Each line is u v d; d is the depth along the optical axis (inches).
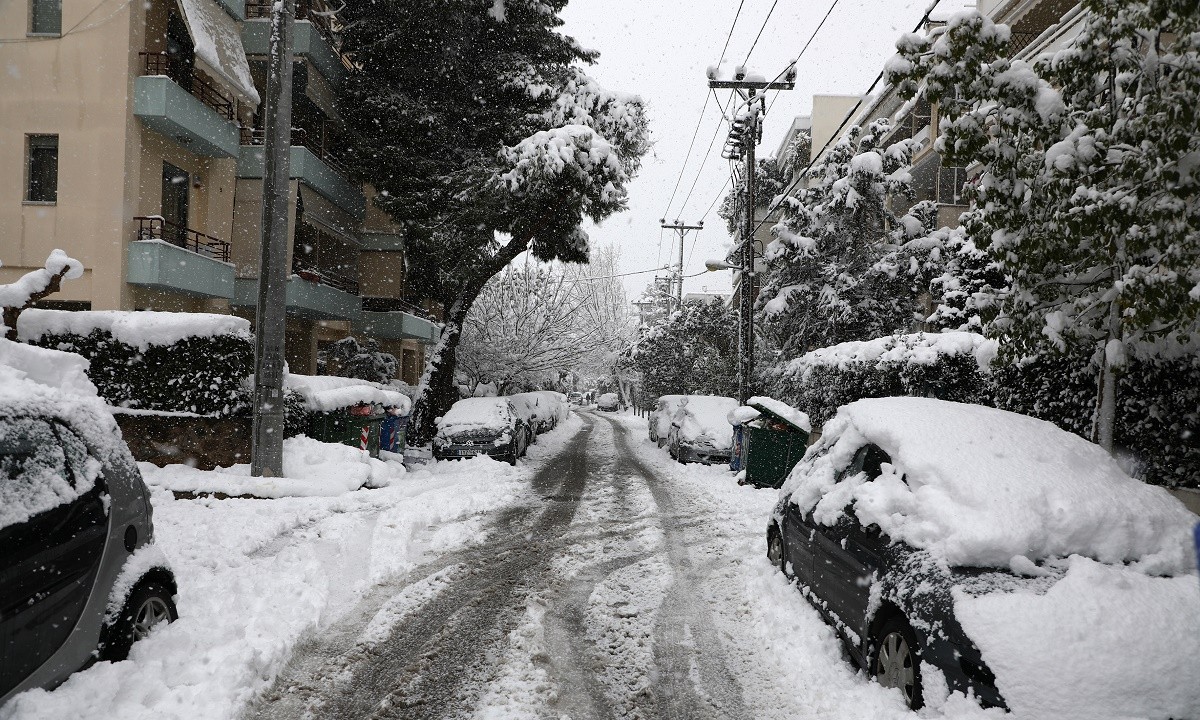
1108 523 169.8
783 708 173.9
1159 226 206.1
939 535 172.1
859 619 189.9
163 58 652.7
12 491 139.4
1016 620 144.7
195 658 175.8
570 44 971.3
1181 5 192.1
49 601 142.6
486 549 326.6
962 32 240.1
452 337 920.3
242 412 456.4
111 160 603.8
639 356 1827.0
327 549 304.5
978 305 282.8
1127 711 131.9
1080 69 239.8
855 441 233.9
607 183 818.8
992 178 247.4
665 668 196.7
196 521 336.5
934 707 150.8
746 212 894.4
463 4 840.3
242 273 797.9
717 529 381.1
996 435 202.1
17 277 609.0
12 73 609.6
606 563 306.2
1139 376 280.7
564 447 919.7
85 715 143.6
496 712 166.4
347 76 948.0
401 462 630.5
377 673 187.6
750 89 880.9
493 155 872.3
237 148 745.6
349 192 996.6
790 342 864.9
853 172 770.8
